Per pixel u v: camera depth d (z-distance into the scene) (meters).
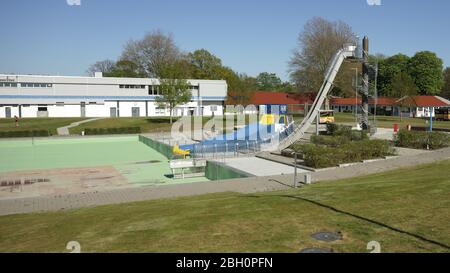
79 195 14.46
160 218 9.22
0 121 59.53
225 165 20.58
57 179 22.03
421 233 7.15
